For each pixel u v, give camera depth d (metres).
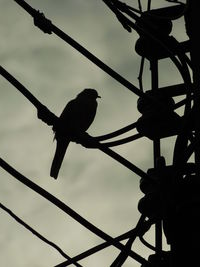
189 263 6.87
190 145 7.51
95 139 8.16
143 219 8.09
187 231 7.02
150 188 8.33
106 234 7.59
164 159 8.15
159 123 8.37
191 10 8.18
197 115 7.55
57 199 7.17
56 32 7.34
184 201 7.20
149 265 7.83
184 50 8.74
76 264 7.92
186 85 8.09
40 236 7.57
